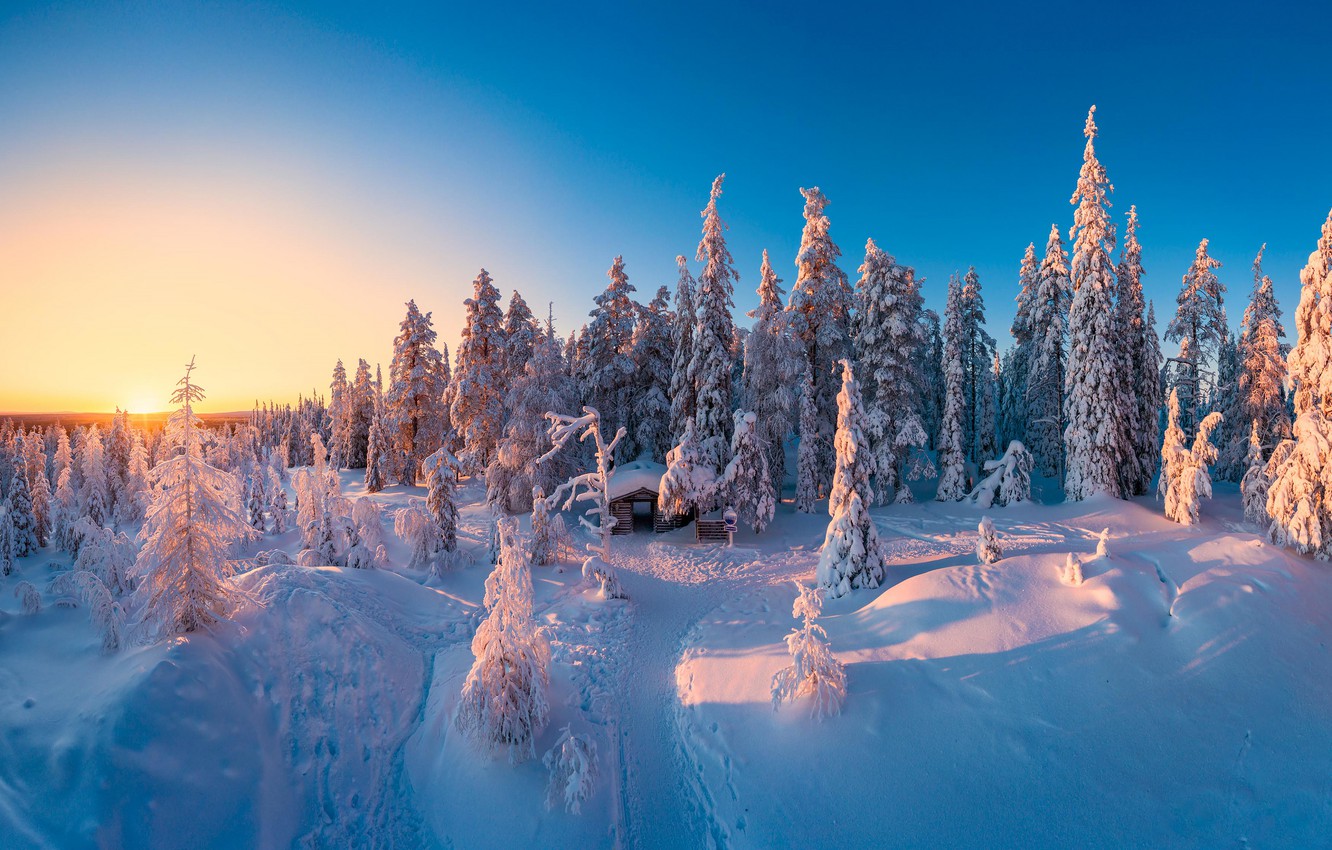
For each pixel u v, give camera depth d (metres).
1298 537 17.73
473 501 37.66
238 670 10.81
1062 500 32.81
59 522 28.53
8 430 68.06
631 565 23.06
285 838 8.54
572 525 29.61
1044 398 38.00
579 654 14.61
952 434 32.41
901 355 31.44
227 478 12.06
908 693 11.53
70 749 7.96
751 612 17.25
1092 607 12.84
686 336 31.08
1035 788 9.40
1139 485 32.84
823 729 10.89
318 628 12.73
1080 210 29.83
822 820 9.25
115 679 9.53
